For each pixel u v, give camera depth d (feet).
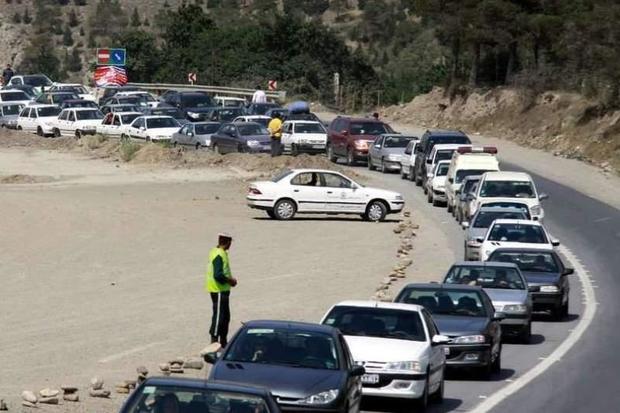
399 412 158.20
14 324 222.28
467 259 308.60
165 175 507.71
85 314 234.58
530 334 230.89
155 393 96.84
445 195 433.07
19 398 150.51
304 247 340.80
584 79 628.28
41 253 317.01
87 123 635.25
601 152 558.15
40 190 450.71
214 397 96.73
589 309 270.26
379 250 337.72
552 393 177.99
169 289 268.41
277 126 530.27
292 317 230.27
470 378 191.31
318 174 403.75
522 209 333.62
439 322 188.55
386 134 541.75
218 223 384.27
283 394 127.65
